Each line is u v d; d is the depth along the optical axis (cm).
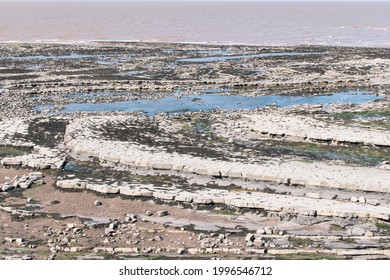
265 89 13825
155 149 8488
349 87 14150
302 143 8925
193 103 12319
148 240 5919
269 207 6538
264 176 7412
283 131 9225
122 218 6475
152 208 6719
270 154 8394
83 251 5622
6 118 10750
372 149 8638
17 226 6219
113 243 5853
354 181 7231
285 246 5747
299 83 14438
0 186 7244
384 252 5575
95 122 9975
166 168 7800
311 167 7812
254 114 10881
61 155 8331
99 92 13475
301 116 10456
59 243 5812
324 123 9838
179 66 17000
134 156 8094
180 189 7138
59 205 6800
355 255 5522
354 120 10138
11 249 5631
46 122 10188
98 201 6838
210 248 5684
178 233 6103
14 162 8069
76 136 9050
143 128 9688
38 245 5762
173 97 12938
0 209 6662
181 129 9725
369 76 15412
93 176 7650
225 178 7531
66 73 15575
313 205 6581
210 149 8575
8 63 17325
